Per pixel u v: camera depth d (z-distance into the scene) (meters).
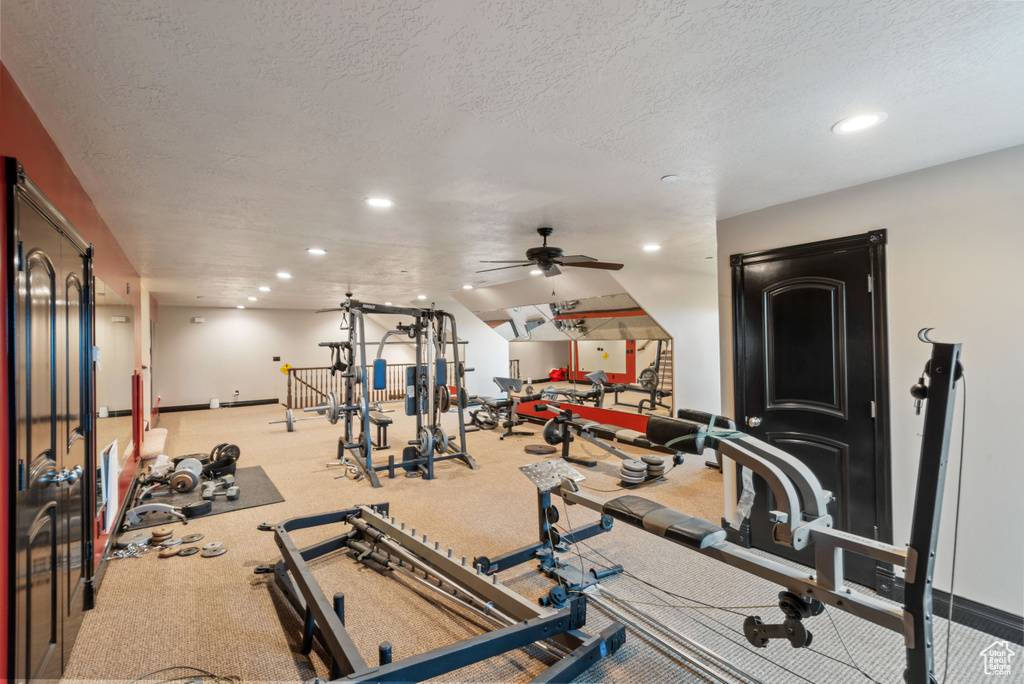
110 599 2.62
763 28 1.35
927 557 1.36
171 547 3.23
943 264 2.45
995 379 2.29
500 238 4.08
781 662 2.12
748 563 1.75
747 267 3.30
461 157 2.32
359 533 3.28
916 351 2.54
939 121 1.97
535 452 6.09
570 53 1.47
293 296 8.41
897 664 2.11
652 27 1.35
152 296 8.06
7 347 1.44
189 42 1.39
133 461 4.70
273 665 2.09
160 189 2.70
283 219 3.40
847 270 2.80
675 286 5.93
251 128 1.98
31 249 1.63
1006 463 2.26
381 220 3.46
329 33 1.36
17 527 1.48
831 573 1.56
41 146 1.86
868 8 1.26
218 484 4.62
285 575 2.83
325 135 2.06
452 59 1.51
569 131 2.05
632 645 2.24
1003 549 2.27
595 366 7.53
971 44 1.43
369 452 4.91
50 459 1.84
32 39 1.35
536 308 7.51
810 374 2.97
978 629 2.31
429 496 4.40
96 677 2.01
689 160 2.38
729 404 3.43
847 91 1.72
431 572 2.62
